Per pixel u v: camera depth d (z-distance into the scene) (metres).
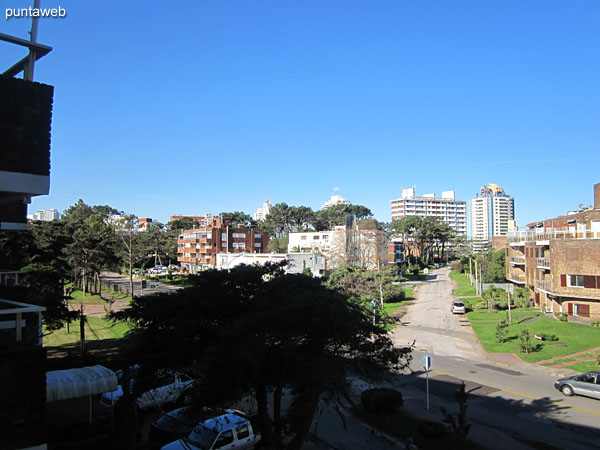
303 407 10.09
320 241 85.56
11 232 26.91
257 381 10.86
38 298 23.50
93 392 15.34
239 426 13.91
